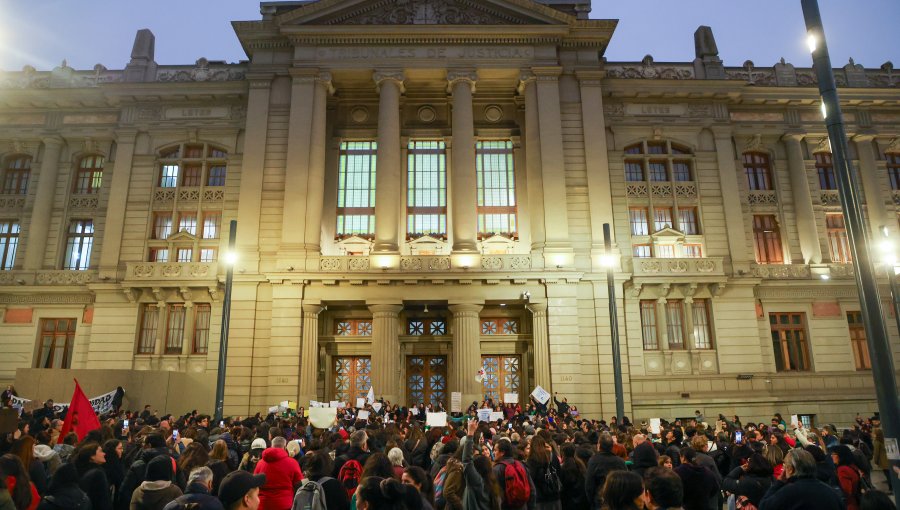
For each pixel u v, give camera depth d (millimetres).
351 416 24422
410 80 35312
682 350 32219
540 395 23688
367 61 34031
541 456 8906
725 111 36125
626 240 33812
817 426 32062
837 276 34375
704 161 35438
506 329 33875
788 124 36688
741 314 32969
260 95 34156
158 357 31578
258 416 20531
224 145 34938
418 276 30859
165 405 27453
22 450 7512
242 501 5902
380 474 6578
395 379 30281
